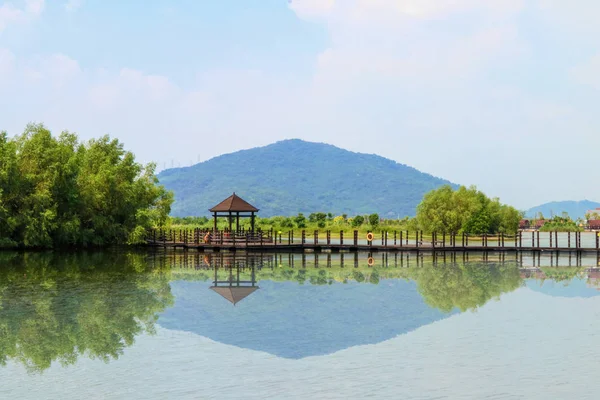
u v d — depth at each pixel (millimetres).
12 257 57188
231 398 16828
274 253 63500
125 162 75438
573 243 87938
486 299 32469
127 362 20328
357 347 22156
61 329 25234
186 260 55250
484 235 69375
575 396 16906
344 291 35406
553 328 25000
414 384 17953
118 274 43781
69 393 17359
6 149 62031
